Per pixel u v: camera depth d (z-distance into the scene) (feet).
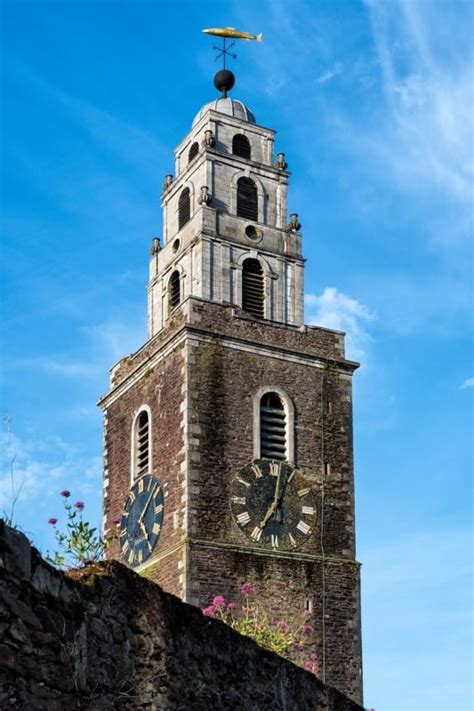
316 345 127.24
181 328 120.16
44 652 31.37
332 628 116.37
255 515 116.98
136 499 123.44
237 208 135.23
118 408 132.26
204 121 139.44
